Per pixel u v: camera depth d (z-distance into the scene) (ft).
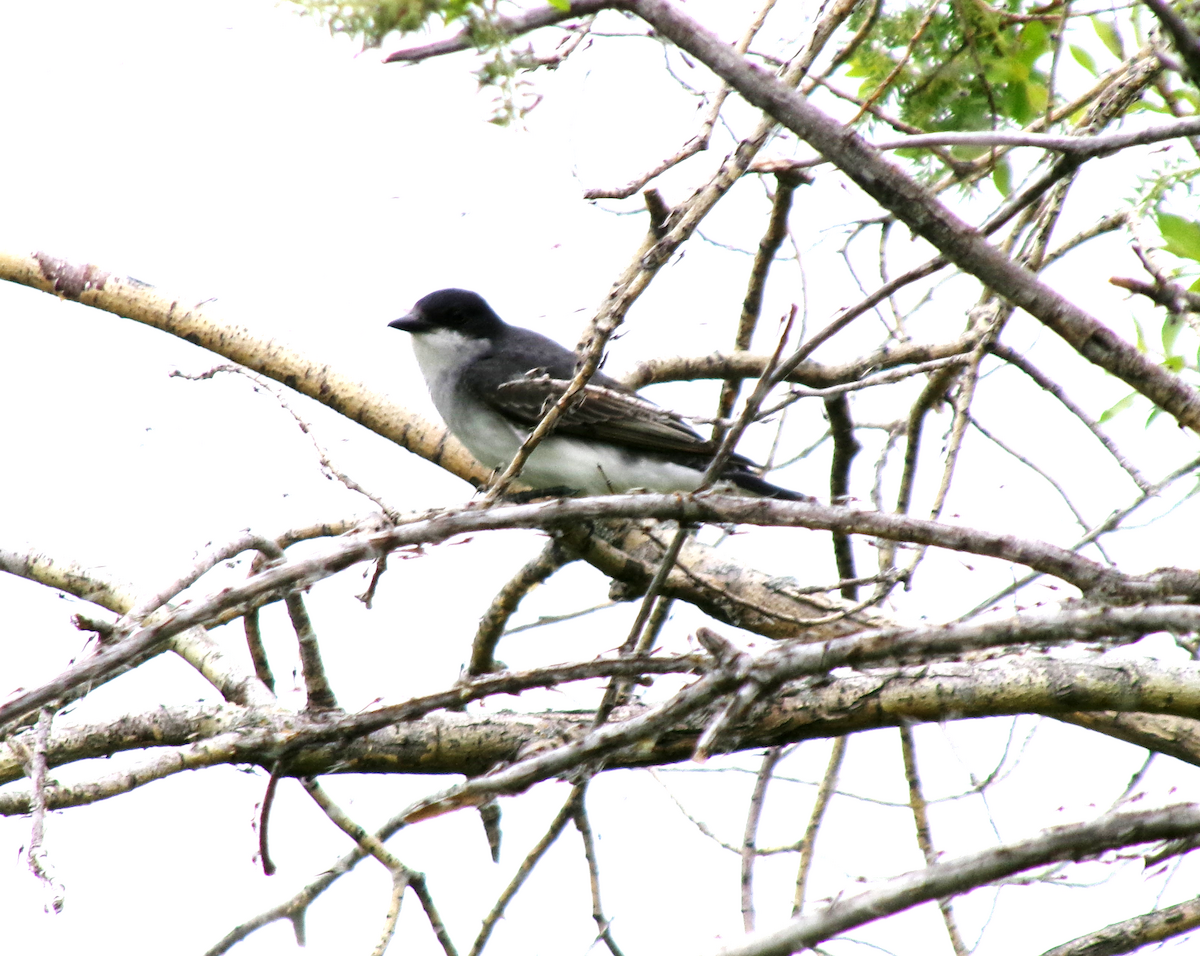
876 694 23.72
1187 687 22.74
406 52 16.47
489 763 25.90
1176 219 25.23
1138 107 26.35
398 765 25.81
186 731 25.95
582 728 25.58
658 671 19.43
